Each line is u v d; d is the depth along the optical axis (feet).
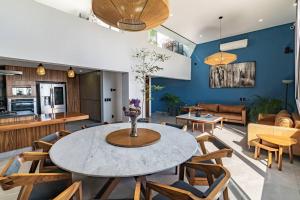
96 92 20.12
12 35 9.00
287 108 17.39
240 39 20.39
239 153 10.49
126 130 7.47
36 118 10.84
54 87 20.22
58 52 11.02
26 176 3.86
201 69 24.43
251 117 17.74
